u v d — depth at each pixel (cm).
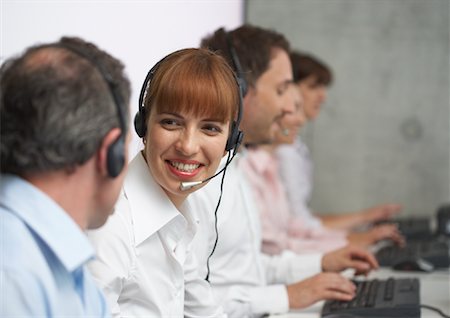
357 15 380
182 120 119
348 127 385
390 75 382
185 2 220
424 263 234
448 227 293
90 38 202
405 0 379
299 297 176
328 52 382
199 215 156
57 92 83
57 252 86
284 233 275
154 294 129
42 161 85
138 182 128
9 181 88
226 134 123
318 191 388
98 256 117
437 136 383
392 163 386
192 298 147
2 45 190
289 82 193
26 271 83
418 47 381
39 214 86
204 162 122
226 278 173
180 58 120
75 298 91
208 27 227
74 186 88
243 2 263
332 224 323
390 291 181
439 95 381
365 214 326
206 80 117
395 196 387
